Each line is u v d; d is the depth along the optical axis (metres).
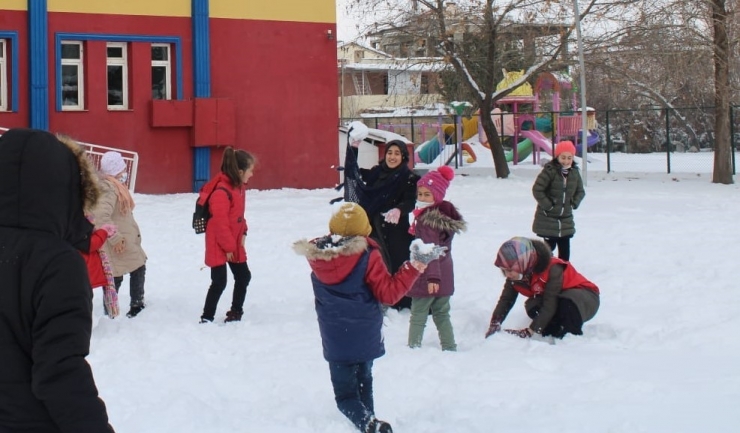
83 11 21.73
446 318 6.68
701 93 27.39
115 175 7.85
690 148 47.56
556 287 7.05
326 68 24.78
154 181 22.67
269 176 24.19
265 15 23.92
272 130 24.17
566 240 9.79
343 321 4.71
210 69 23.27
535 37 27.77
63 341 2.62
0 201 2.69
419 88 33.91
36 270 2.65
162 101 22.44
